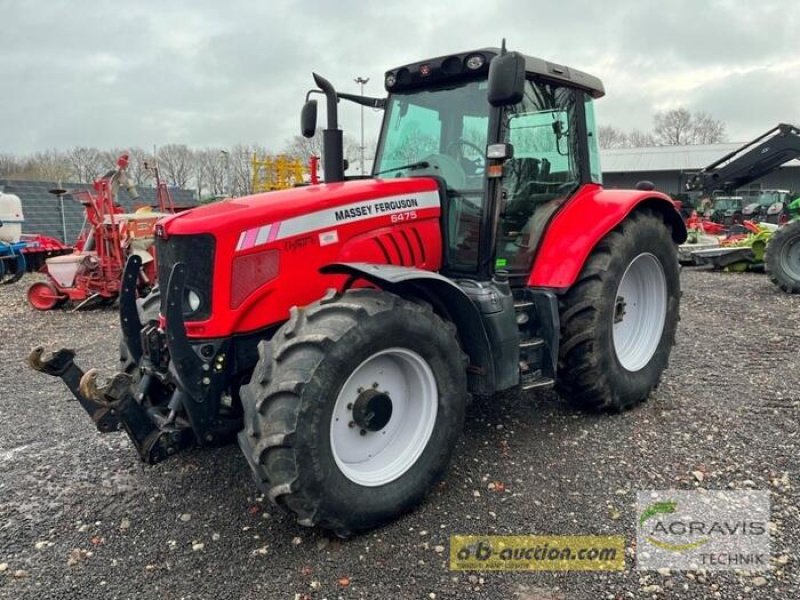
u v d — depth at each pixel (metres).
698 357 5.11
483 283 3.25
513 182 3.57
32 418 4.19
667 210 4.28
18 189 19.03
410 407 2.87
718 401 4.05
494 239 3.27
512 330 3.19
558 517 2.72
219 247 2.71
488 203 3.25
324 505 2.46
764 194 26.14
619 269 3.71
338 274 3.00
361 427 2.67
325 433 2.44
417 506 2.82
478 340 3.07
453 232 3.49
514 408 3.98
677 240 4.53
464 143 3.50
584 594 2.25
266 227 2.80
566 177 3.94
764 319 6.59
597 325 3.61
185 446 2.83
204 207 2.96
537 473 3.11
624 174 39.34
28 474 3.30
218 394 2.75
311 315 2.56
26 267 13.00
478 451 3.37
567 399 3.90
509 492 2.94
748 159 10.84
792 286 8.26
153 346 2.96
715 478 3.01
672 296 4.21
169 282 2.58
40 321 8.06
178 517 2.82
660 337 4.16
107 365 5.64
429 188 3.40
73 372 2.82
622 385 3.79
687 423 3.70
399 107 3.88
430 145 3.68
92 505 2.95
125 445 3.65
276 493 2.38
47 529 2.75
